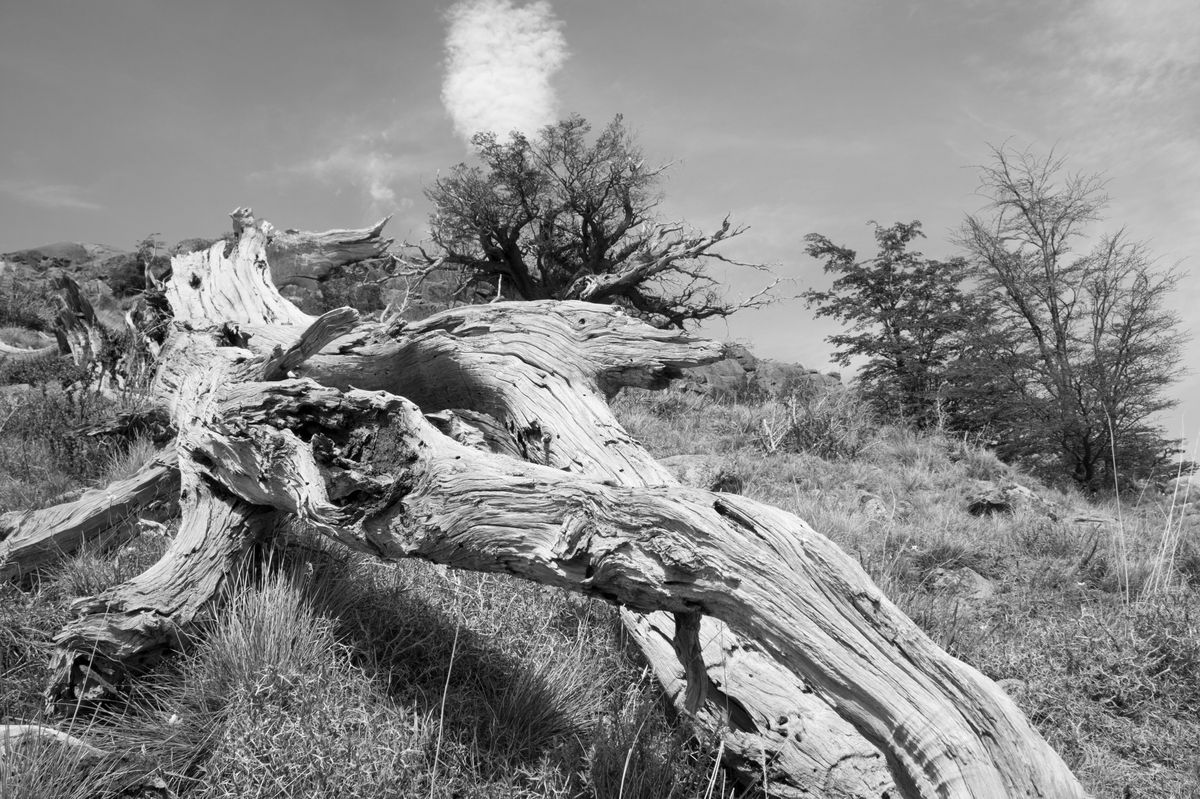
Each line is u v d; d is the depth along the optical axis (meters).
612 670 3.87
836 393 17.58
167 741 2.93
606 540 2.44
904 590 5.89
